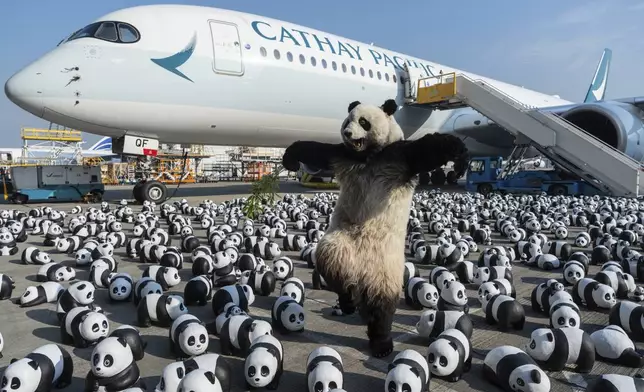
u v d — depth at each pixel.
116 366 3.42
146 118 14.85
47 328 5.03
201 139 17.20
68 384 3.70
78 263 7.82
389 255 3.95
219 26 15.99
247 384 3.67
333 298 6.22
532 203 16.19
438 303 5.56
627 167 15.16
